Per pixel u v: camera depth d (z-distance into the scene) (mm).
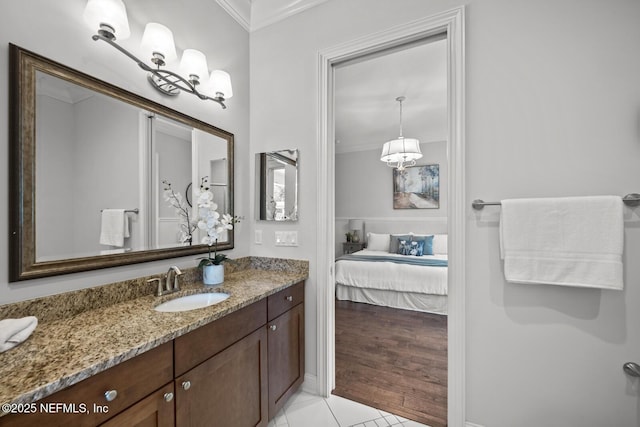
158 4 1476
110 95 1249
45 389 629
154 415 899
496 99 1405
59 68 1074
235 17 2004
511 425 1380
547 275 1262
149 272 1415
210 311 1145
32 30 1012
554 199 1259
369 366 2217
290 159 1964
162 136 1488
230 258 1934
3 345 757
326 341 1846
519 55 1366
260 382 1436
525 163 1351
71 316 1079
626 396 1196
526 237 1301
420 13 1572
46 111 1037
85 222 1149
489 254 1417
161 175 1479
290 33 1985
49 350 800
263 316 1468
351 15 1775
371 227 5754
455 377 1474
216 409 1155
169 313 1123
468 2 1469
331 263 1914
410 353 2432
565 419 1288
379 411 1698
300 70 1938
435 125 4574
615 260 1152
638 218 1177
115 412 785
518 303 1366
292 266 1946
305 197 1912
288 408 1725
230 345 1234
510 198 1376
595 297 1240
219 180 1844
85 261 1137
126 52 1193
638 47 1179
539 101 1328
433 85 3156
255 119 2115
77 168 1131
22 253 959
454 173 1477
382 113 4012
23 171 969
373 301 3809
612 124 1213
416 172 5398
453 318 1477
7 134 948
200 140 1709
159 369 917
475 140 1443
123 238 1291
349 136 5211
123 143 1301
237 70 2020
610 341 1217
